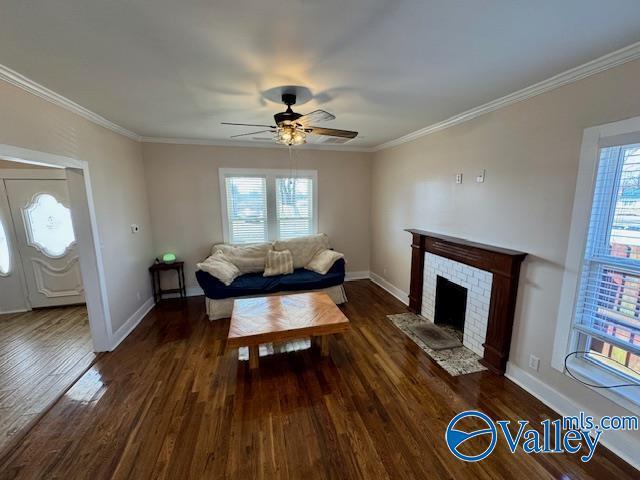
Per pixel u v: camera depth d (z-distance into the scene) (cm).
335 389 234
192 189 431
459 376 250
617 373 183
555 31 143
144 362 274
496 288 250
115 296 313
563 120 195
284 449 179
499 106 246
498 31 143
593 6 123
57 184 389
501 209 250
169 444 182
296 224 487
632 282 171
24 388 237
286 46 157
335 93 228
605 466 167
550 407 213
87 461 171
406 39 151
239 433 190
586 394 191
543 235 214
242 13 128
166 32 143
